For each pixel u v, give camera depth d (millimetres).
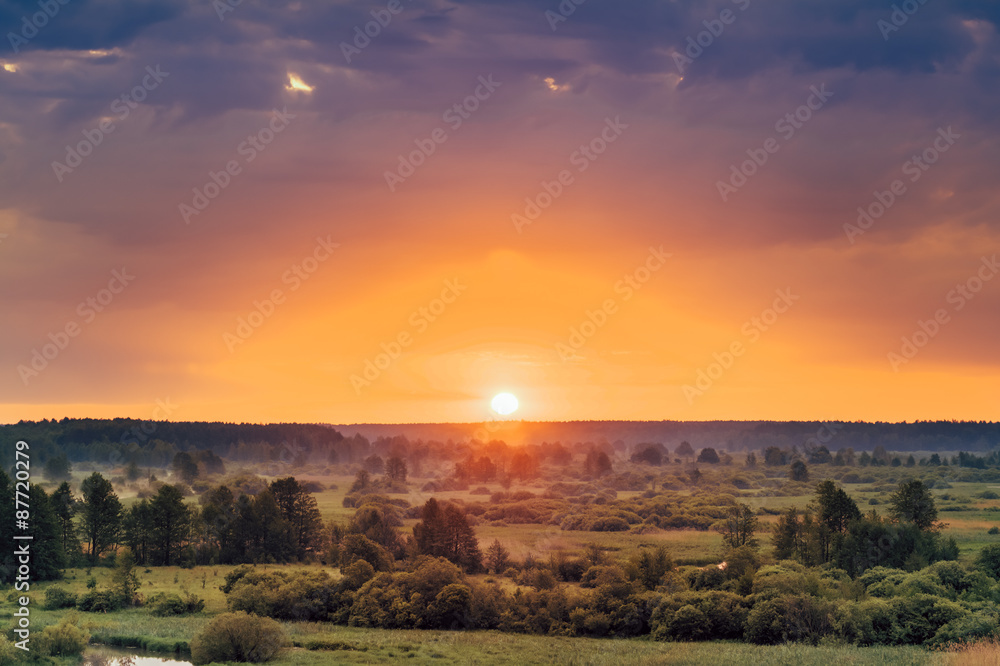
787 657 62844
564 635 82812
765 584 82562
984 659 57031
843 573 98250
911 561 104250
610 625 83625
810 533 119312
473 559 133625
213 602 99812
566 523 195750
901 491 122938
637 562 98750
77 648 70625
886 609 72312
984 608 71000
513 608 88562
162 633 78000
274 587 96562
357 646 75125
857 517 118875
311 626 87812
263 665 66688
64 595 97688
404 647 74812
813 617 73188
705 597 81000
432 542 134250
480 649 73375
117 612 92875
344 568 100375
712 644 74125
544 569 110000
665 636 79250
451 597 88375
